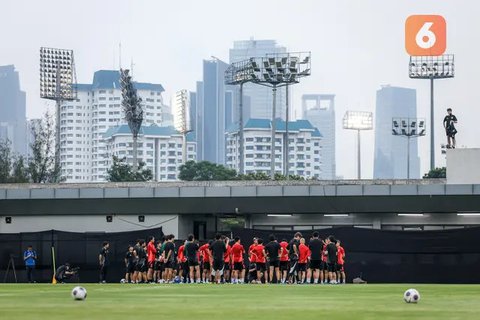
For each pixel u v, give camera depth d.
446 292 41.34
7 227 84.44
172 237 59.84
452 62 170.50
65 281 71.12
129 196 82.00
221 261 57.81
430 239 65.38
